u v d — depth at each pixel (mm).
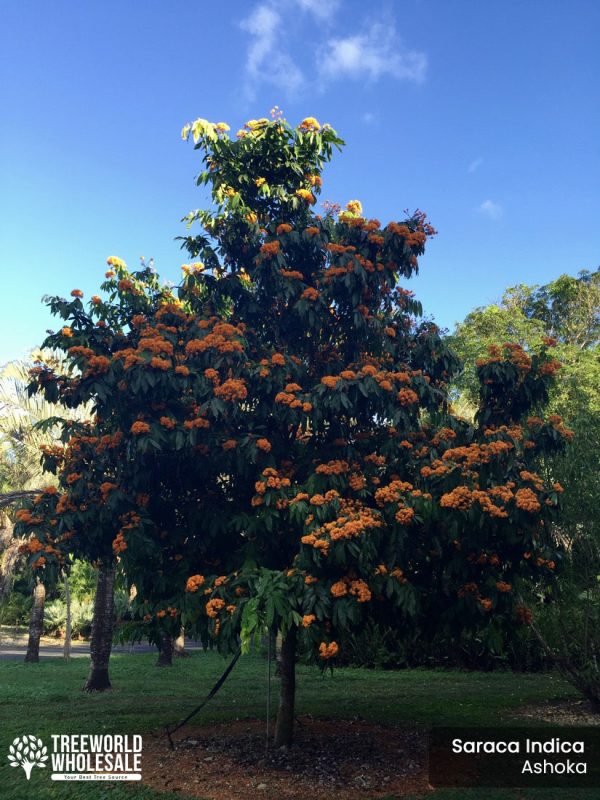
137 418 6492
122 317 7926
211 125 7590
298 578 5859
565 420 9727
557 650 9906
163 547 6895
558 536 9086
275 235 7395
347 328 7500
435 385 7801
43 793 5906
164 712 9922
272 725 8703
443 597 6734
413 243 7156
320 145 7684
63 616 29109
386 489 6203
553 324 26688
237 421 6875
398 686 13008
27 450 16109
